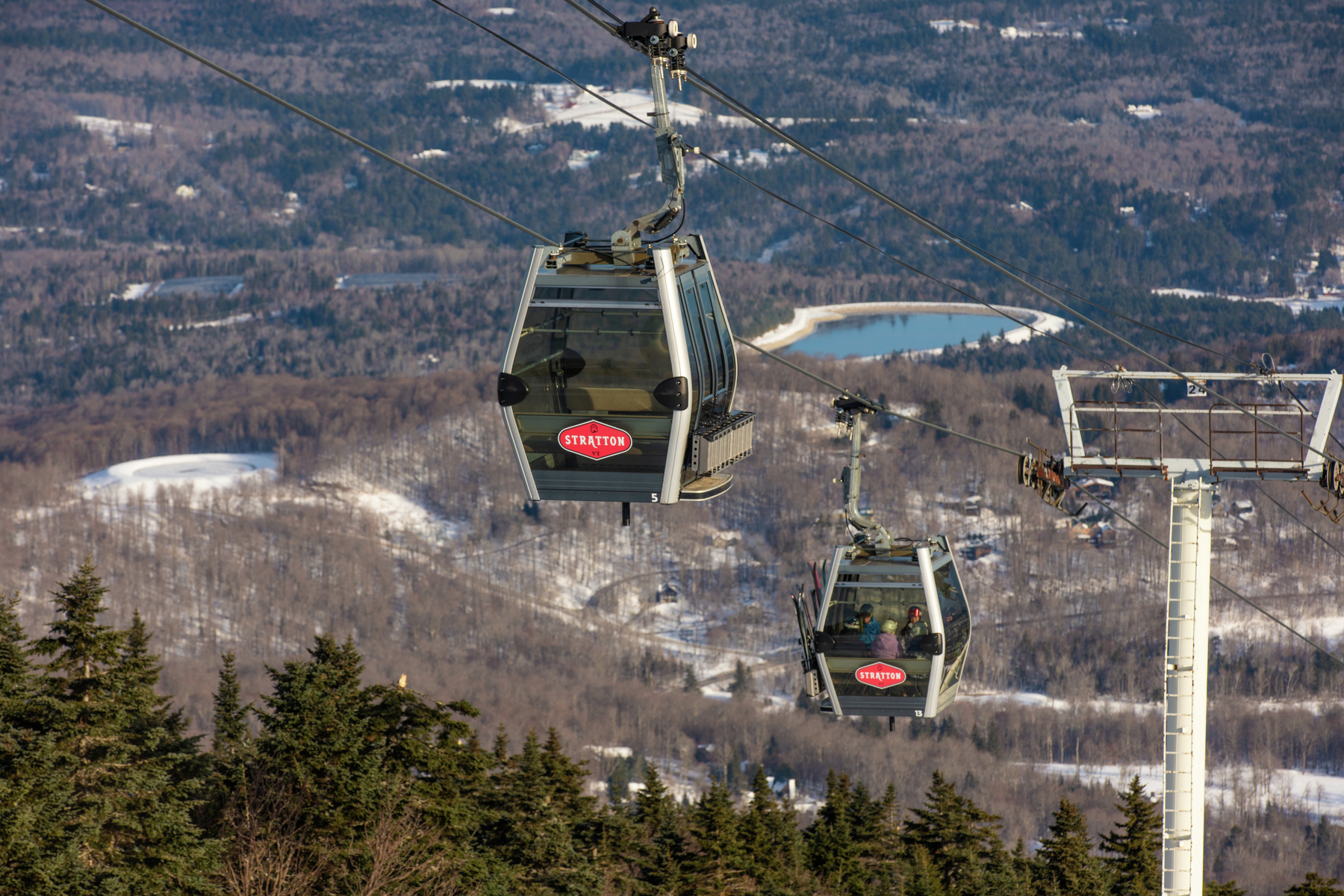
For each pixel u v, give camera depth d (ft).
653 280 116.67
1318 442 185.68
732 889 473.67
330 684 350.84
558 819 401.70
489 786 408.67
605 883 434.71
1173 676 189.57
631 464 119.03
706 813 465.88
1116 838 521.24
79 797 283.18
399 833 317.42
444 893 326.65
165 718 384.27
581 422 118.32
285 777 327.06
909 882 504.43
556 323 117.60
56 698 296.30
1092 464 191.93
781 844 531.91
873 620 188.24
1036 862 535.60
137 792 293.02
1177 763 190.29
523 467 120.78
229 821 325.01
